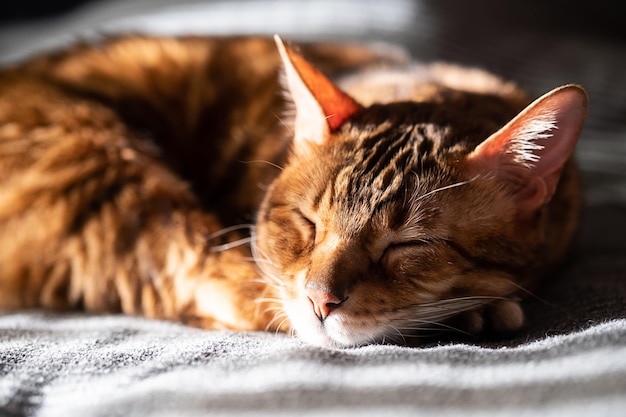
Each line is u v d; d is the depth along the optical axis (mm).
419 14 790
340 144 444
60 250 483
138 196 491
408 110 463
